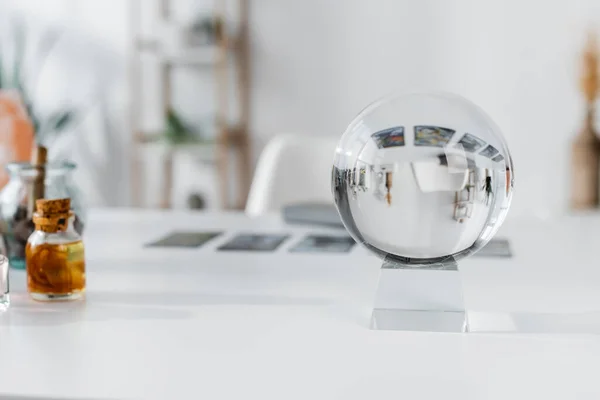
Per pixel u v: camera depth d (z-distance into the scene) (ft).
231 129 12.07
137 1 12.39
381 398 1.97
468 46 11.51
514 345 2.45
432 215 2.63
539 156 11.54
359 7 11.73
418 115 2.69
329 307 2.96
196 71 12.30
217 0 11.94
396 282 2.81
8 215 3.63
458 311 2.77
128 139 12.67
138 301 3.05
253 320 2.76
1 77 11.79
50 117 12.75
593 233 4.83
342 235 4.72
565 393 2.00
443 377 2.13
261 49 12.07
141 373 2.16
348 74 11.87
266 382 2.09
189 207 12.23
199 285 3.34
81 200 3.91
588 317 2.81
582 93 11.25
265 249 4.25
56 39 12.69
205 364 2.24
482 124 2.68
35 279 3.03
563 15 11.23
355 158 2.67
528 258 4.01
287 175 6.73
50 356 2.32
